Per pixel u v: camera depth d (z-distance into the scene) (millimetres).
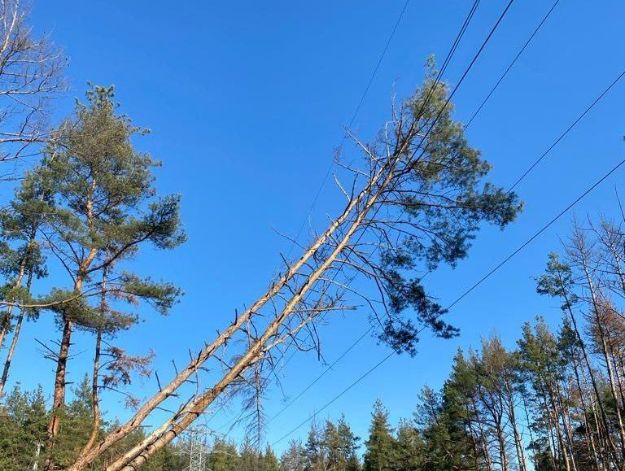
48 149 10367
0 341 20312
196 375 9719
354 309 11469
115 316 19531
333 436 61781
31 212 17188
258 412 9906
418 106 13125
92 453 8859
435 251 13961
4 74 8828
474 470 41344
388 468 50594
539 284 31422
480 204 13227
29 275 19828
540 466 46719
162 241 18594
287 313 10797
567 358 37031
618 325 29453
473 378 41250
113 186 19531
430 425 44344
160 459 36938
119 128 19828
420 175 13289
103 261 20125
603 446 36000
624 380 33562
